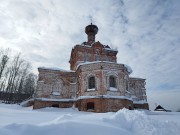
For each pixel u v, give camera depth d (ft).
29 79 158.20
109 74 67.31
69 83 79.41
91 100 63.62
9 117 25.00
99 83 65.36
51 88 75.46
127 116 20.89
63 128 15.15
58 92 76.33
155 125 18.65
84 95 66.39
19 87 130.11
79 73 74.08
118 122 20.16
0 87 129.08
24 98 128.06
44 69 77.30
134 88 92.73
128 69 76.95
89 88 67.77
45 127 14.79
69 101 74.95
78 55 89.97
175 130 18.08
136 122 19.38
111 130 16.51
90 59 91.56
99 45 95.71
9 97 117.19
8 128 13.80
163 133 17.40
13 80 123.85
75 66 89.86
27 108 75.31
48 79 76.69
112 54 97.30
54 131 14.58
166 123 19.17
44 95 73.20
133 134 17.61
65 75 80.23
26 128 14.07
